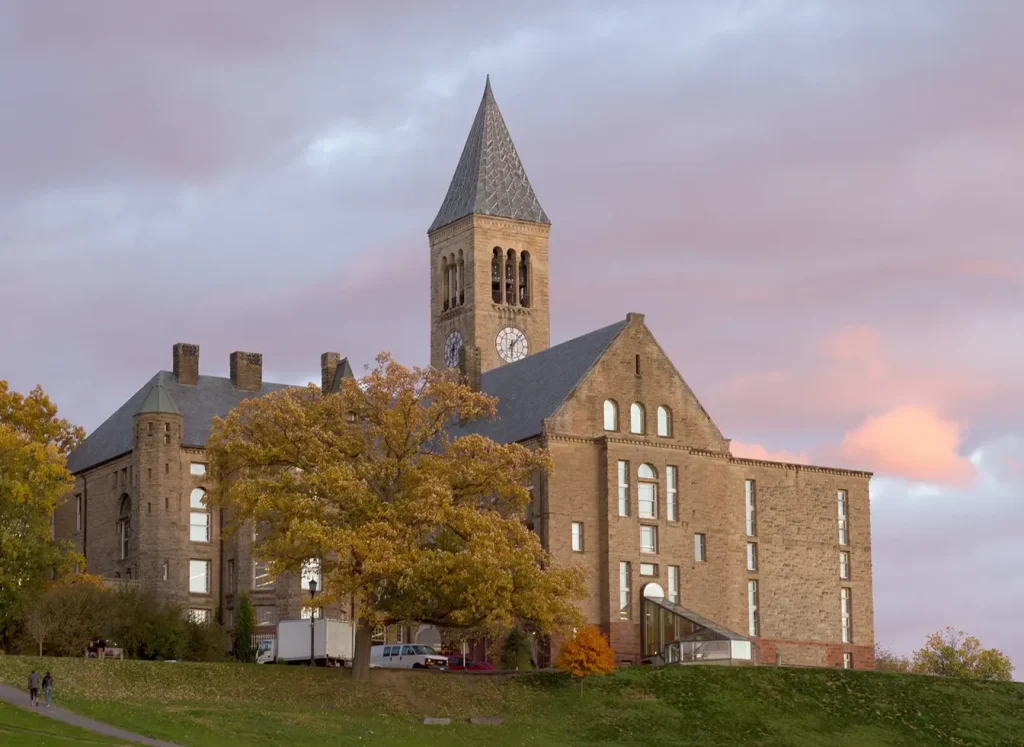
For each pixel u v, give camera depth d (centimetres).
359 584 11925
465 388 12656
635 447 15538
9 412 15512
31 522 13925
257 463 12475
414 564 11875
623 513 15388
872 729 12469
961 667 19062
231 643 14862
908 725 12594
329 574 12244
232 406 16962
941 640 19312
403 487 12462
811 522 16712
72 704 11025
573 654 12850
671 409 15875
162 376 17000
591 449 15400
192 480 16162
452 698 12344
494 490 12644
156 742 10144
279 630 13875
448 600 12138
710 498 15888
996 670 18988
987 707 13100
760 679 13150
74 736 10075
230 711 11275
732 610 15912
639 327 15925
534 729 11862
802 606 16475
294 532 11775
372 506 12194
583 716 12212
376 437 12669
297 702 11912
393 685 12400
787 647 16300
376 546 11812
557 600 12250
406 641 15662
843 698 12975
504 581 11825
